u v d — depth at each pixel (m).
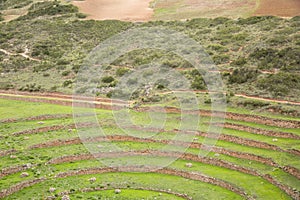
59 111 62.47
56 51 99.94
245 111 58.53
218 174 45.00
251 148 49.69
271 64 71.94
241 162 47.09
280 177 42.81
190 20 106.00
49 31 112.38
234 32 92.25
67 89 76.12
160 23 106.50
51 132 54.66
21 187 42.09
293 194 39.56
